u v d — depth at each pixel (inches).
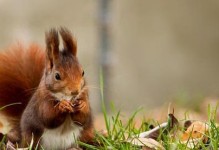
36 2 796.0
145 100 797.2
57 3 802.8
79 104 254.4
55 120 253.4
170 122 279.0
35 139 260.2
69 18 802.2
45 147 261.0
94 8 802.8
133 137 266.5
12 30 782.5
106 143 267.6
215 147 250.2
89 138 265.9
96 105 642.2
